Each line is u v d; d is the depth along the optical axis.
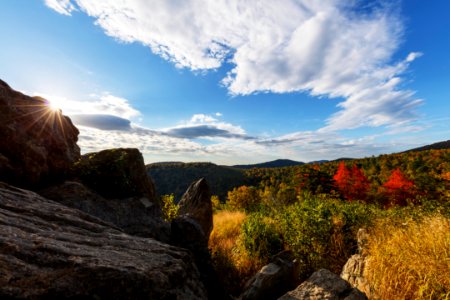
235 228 11.88
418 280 3.78
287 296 4.24
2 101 5.25
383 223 5.77
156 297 2.62
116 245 3.37
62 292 2.12
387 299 3.88
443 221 4.84
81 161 7.12
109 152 7.36
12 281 2.02
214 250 8.62
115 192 6.58
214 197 42.62
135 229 5.83
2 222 2.87
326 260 6.57
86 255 2.66
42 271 2.26
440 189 27.00
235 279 6.98
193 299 3.26
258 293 5.25
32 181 5.46
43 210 3.71
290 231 7.56
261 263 7.52
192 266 3.91
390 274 4.07
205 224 9.53
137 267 2.70
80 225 3.69
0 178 4.89
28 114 5.80
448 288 3.41
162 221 6.51
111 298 2.34
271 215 12.04
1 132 5.02
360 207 7.52
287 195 20.58
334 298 4.00
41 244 2.59
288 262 6.26
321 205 7.16
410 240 4.43
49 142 6.23
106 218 5.58
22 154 5.29
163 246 3.86
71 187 5.70
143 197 7.17
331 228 6.90
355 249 6.49
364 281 4.62
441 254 3.87
